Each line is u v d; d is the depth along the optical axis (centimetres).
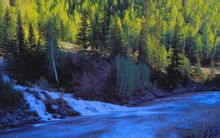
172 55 7619
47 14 10900
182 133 2366
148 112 3725
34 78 5422
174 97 5781
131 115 3484
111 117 3388
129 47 8606
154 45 7919
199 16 13175
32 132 2666
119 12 13275
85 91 5000
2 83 3469
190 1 14600
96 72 5884
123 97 5291
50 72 5512
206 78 7931
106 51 7319
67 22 9931
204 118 3034
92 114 3747
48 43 5828
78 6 14438
